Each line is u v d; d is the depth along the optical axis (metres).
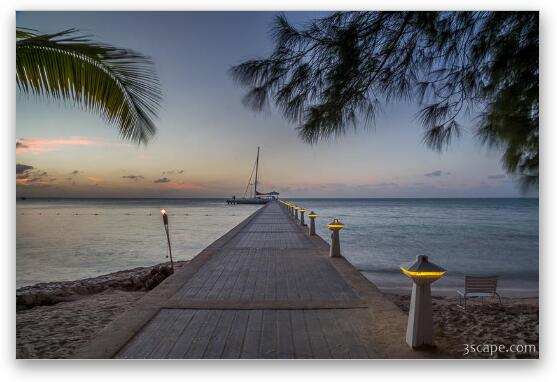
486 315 6.60
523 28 3.03
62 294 8.09
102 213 70.62
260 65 3.27
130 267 14.47
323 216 60.16
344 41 3.15
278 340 3.83
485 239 25.94
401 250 20.02
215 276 6.91
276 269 7.58
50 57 3.88
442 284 12.27
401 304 8.16
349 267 7.64
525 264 16.45
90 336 4.61
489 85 3.22
